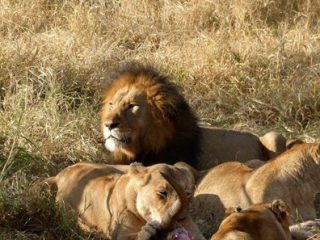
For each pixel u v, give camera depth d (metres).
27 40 13.02
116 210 8.12
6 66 11.95
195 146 10.03
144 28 13.87
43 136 10.59
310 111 11.58
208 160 10.22
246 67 12.50
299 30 13.60
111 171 8.89
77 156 10.27
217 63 12.50
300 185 8.64
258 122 11.52
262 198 8.62
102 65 12.47
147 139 9.72
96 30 13.73
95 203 8.48
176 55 12.88
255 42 13.28
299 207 8.63
